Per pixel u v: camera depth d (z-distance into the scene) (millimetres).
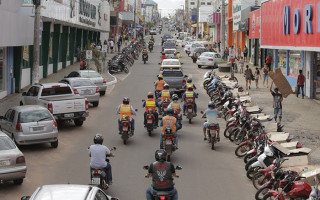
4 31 23891
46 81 35375
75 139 18391
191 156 16047
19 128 16016
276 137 14336
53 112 19438
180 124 19312
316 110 24953
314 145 17438
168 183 9594
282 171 10945
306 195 10273
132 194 12039
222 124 21391
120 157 15734
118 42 69125
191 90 21875
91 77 29953
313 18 23984
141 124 21500
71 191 7996
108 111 24703
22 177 12383
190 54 65562
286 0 29156
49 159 15445
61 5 35312
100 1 59406
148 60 60469
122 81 38094
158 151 9812
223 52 48969
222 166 14805
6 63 28578
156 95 26312
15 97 28266
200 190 12445
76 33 55344
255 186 12344
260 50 47406
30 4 30250
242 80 38875
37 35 26234
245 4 56625
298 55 31812
